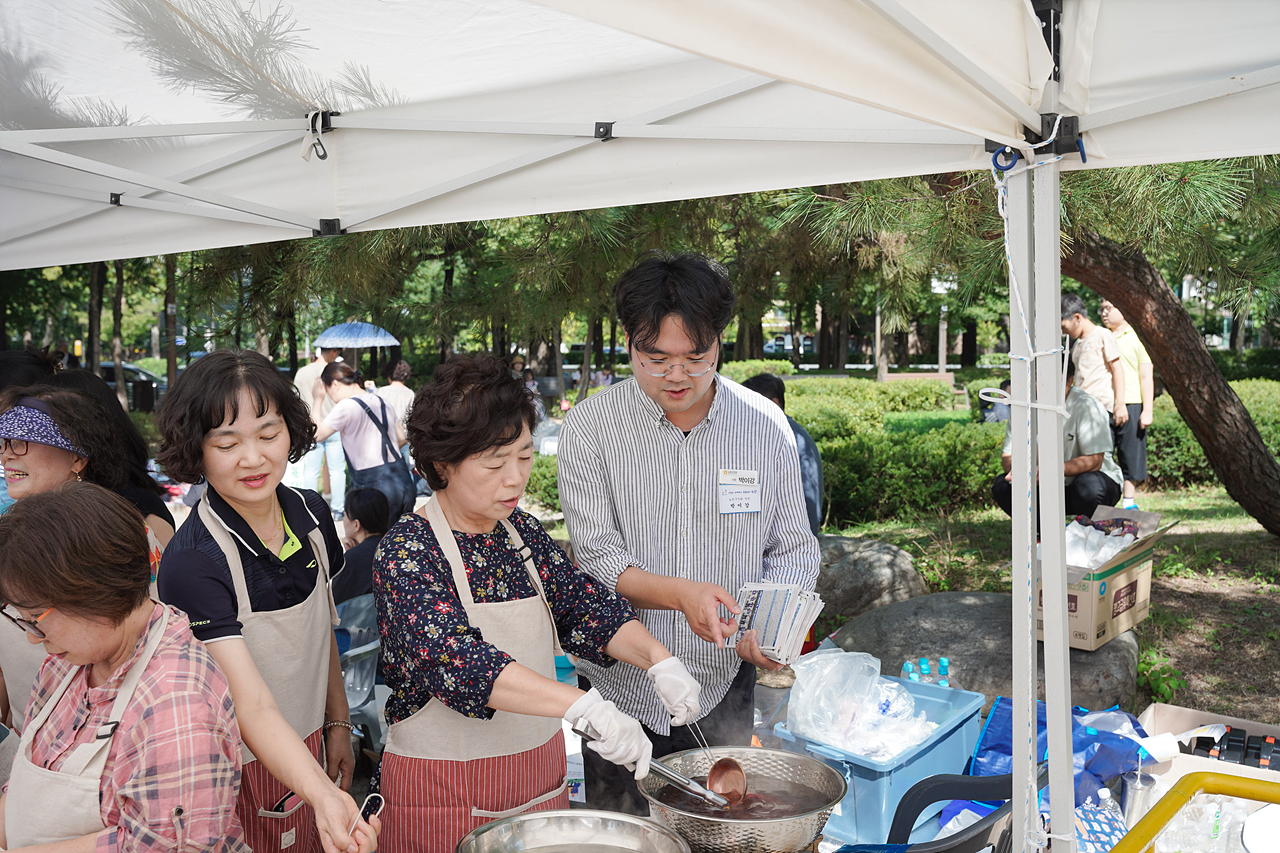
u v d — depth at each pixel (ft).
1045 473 5.09
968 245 12.18
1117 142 5.19
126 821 4.31
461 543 5.87
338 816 4.81
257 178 9.81
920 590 17.78
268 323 18.15
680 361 6.61
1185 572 20.04
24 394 6.98
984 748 9.51
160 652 4.52
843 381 59.11
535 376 54.29
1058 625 5.12
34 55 8.27
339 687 7.09
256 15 7.32
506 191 8.70
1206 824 8.11
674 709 5.69
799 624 6.49
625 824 4.76
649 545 7.54
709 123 7.52
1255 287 12.89
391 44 7.70
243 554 5.83
